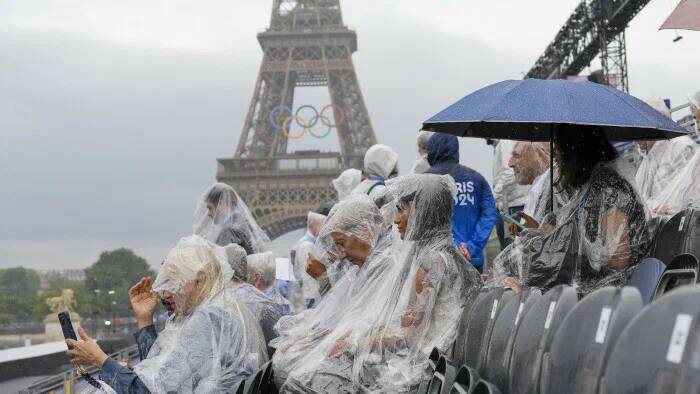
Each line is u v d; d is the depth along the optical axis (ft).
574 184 24.38
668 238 20.80
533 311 14.35
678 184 27.89
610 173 23.13
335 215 24.39
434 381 18.40
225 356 22.08
